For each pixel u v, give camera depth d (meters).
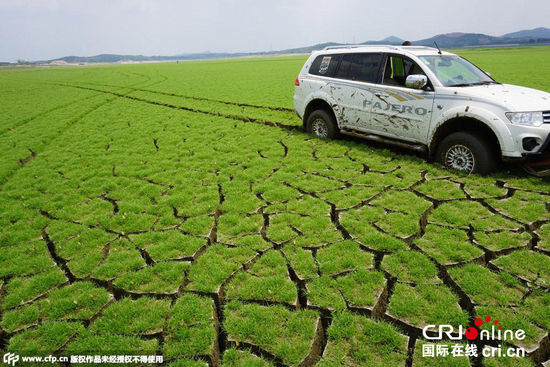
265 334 2.91
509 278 3.31
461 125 5.96
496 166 5.62
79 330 3.08
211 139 9.45
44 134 11.14
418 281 3.41
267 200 5.39
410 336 2.87
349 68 7.49
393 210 4.78
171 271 3.74
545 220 4.32
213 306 3.27
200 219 4.88
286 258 3.90
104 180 6.73
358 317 3.03
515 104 5.13
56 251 4.37
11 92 25.22
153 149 8.76
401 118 6.43
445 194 5.13
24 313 3.32
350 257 3.80
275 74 33.72
